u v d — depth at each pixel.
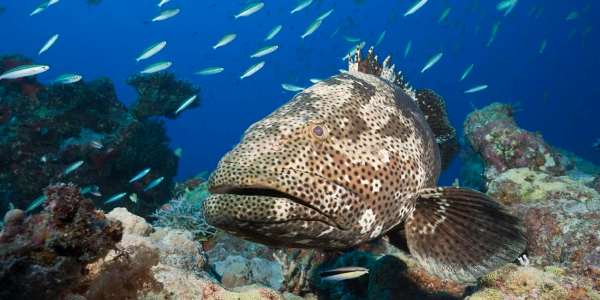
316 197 0.61
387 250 1.09
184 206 1.40
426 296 0.81
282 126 0.65
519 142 1.44
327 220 0.63
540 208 0.92
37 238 0.53
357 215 0.64
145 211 2.11
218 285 0.65
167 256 0.72
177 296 0.62
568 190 0.94
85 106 2.07
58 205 0.54
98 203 1.98
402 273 0.83
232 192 0.61
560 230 0.87
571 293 0.62
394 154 0.69
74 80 1.62
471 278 0.66
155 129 2.41
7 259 0.50
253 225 0.60
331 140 0.65
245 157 0.62
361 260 0.97
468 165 1.87
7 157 1.88
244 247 1.17
